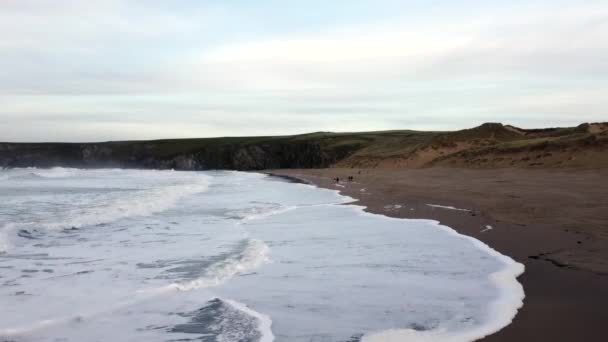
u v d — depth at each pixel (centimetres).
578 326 559
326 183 3912
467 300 673
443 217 1526
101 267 920
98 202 2186
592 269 803
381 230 1314
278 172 7438
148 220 1606
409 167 5788
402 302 675
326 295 717
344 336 554
